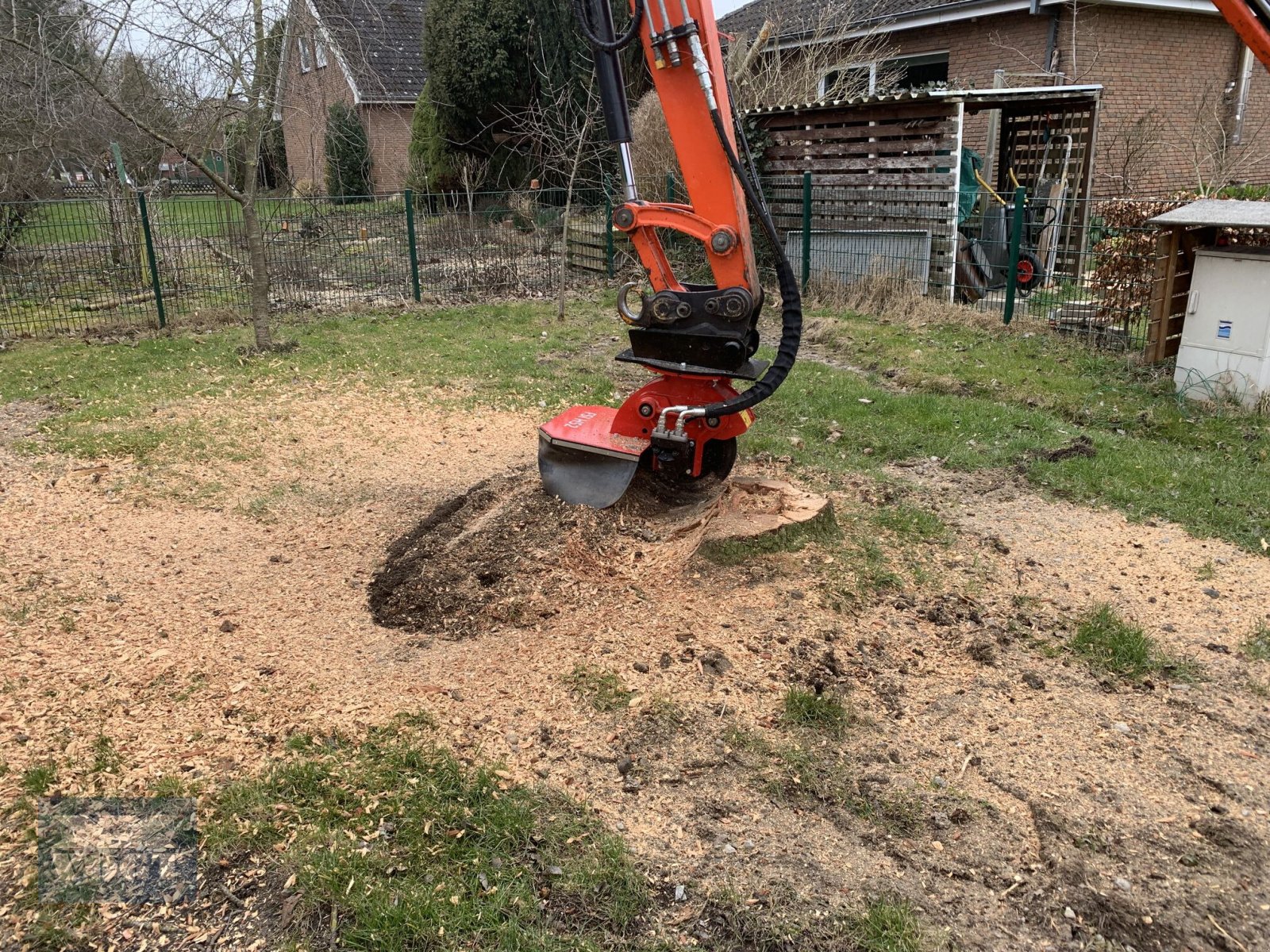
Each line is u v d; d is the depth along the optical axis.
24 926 2.46
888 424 6.74
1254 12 3.83
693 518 4.64
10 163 13.16
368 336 10.02
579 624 3.95
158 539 4.83
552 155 15.66
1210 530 5.01
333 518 5.15
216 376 8.23
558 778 3.05
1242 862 2.79
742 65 13.67
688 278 12.84
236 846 2.73
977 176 11.27
